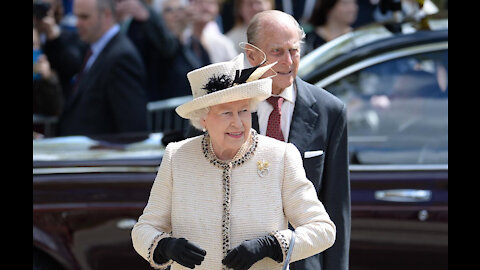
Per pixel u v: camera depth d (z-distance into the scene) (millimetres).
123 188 18984
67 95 32688
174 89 32688
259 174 11812
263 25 13594
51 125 32531
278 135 14117
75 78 32656
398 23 20594
